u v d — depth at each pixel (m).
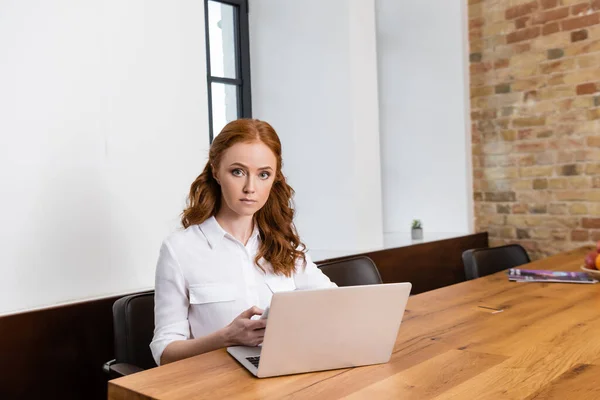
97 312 2.01
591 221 3.54
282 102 3.63
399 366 1.20
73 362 1.95
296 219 3.56
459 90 3.98
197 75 2.38
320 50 3.44
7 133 1.87
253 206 1.50
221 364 1.22
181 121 2.32
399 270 3.29
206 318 1.55
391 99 4.30
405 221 4.29
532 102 3.74
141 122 2.19
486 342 1.38
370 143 3.43
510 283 2.20
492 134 3.93
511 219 3.88
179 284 1.54
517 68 3.79
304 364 1.15
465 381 1.10
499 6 3.84
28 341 1.84
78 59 2.03
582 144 3.54
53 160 1.97
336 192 3.40
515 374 1.13
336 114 3.39
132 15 2.17
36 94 1.93
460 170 4.02
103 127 2.09
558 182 3.66
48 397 1.89
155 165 2.23
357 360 1.19
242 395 1.04
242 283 1.59
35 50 1.93
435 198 4.15
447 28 4.00
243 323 1.29
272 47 3.67
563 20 3.58
